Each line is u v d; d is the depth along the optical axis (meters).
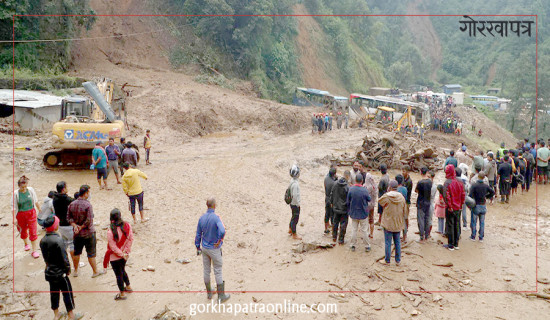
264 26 53.44
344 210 9.22
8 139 19.89
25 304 7.00
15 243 9.36
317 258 8.80
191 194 13.97
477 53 156.12
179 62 46.69
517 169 14.23
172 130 27.88
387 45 131.62
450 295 7.32
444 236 10.25
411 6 170.62
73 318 6.51
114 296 7.22
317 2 80.06
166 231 10.38
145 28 47.00
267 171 18.17
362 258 8.75
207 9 49.56
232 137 29.38
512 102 81.31
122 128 17.09
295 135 31.88
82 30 41.31
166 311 6.62
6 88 28.19
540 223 11.48
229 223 11.16
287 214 12.14
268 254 9.11
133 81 37.19
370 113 42.09
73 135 15.83
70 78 32.28
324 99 47.97
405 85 111.94
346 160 19.80
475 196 9.85
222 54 51.50
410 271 8.16
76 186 14.13
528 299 7.25
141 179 15.63
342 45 79.19
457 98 91.75
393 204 8.19
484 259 8.88
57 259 6.32
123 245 7.02
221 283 7.02
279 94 54.91
